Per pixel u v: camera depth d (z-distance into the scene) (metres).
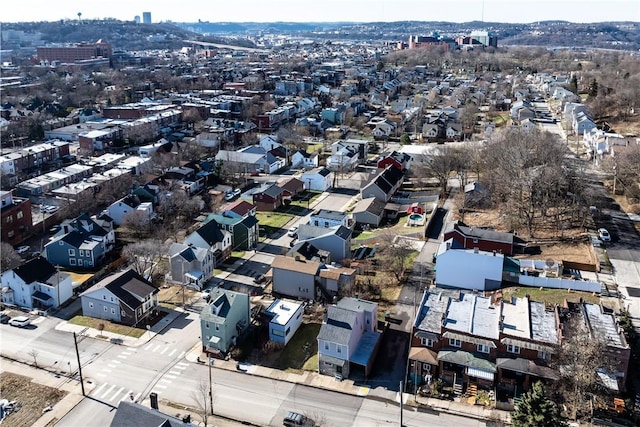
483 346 53.84
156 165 120.56
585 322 55.56
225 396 52.94
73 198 101.56
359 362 54.97
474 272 70.94
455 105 193.88
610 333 54.09
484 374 52.25
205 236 79.31
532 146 102.19
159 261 80.88
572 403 49.22
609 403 49.53
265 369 57.06
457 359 53.47
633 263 75.50
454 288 71.88
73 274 77.56
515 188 92.56
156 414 41.50
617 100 167.00
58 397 52.88
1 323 65.44
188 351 60.28
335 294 69.25
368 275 75.75
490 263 70.12
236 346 60.38
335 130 165.12
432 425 48.75
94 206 101.94
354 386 54.31
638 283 70.25
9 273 69.75
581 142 140.38
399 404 51.59
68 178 113.06
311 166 133.38
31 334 63.28
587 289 68.56
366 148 139.50
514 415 45.16
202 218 98.56
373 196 103.94
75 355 59.31
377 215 95.38
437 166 107.69
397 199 107.06
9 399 52.53
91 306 67.00
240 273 78.06
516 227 87.44
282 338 60.47
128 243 87.69
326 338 55.28
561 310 58.97
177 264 74.06
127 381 55.25
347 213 100.19
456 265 71.38
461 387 53.00
